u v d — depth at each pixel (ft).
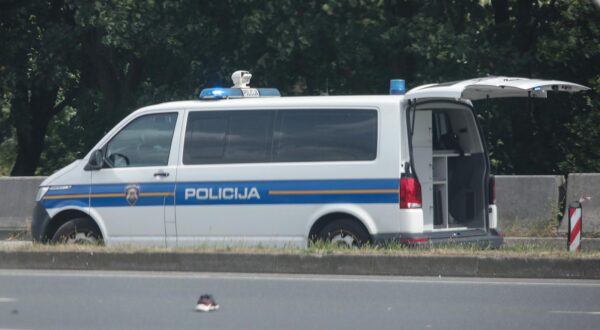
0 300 91.66
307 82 219.61
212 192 114.93
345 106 111.55
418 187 109.19
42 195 121.80
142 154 118.83
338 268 106.22
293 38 201.87
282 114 113.80
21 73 234.17
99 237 119.75
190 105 117.60
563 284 99.96
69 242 120.16
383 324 79.61
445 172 115.85
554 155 218.18
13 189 155.84
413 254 105.19
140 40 211.61
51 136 324.80
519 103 213.46
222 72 215.72
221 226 114.52
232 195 114.21
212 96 118.11
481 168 117.70
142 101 220.64
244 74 126.52
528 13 212.02
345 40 202.90
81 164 120.98
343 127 111.34
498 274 104.58
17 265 112.88
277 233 112.68
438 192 115.75
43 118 288.51
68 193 120.57
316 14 204.95
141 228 117.60
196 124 116.98
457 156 118.21
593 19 205.05
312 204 111.34
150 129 119.03
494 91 114.11
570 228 121.19
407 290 96.12
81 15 211.41
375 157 109.60
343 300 90.84
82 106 253.44
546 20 211.20
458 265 104.94
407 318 82.07
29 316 83.82
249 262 108.17
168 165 117.19
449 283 100.48
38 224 121.60
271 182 112.88
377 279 102.83
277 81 214.69
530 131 216.74
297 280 102.47
